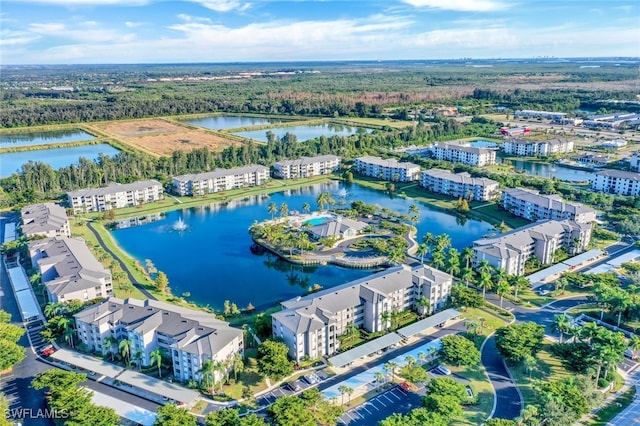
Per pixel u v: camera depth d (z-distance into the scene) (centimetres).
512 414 18250
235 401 19162
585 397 18112
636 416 18150
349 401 19112
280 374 19862
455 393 18250
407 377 19600
